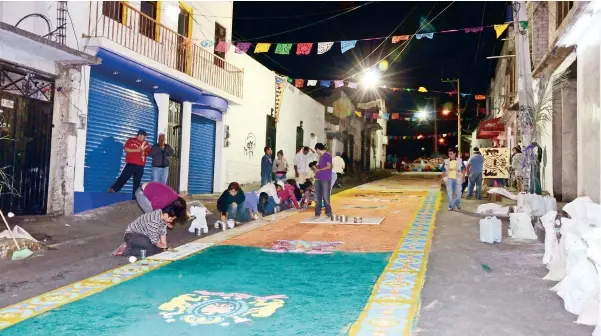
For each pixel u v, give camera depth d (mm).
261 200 12492
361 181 27922
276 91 23203
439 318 4348
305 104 27766
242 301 4883
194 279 5805
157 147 13008
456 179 12891
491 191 14984
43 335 3979
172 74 13766
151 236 7461
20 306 4770
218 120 18047
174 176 15484
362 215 12008
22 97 9914
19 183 9969
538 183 11039
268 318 4344
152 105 14539
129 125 13453
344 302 4816
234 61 18797
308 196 14164
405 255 7090
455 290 5254
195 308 4660
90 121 11875
